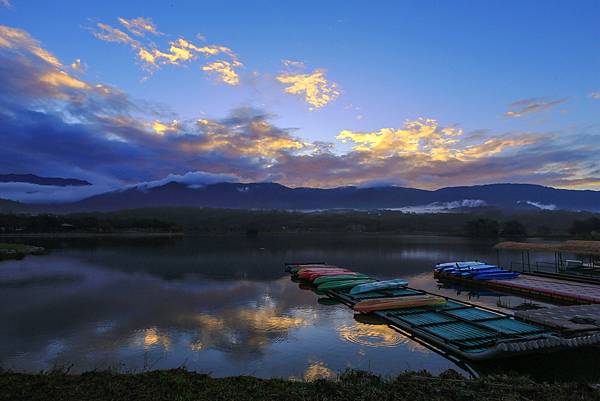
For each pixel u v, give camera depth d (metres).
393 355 15.02
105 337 17.88
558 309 18.27
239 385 8.91
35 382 8.94
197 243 94.69
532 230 123.69
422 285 34.72
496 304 25.95
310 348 16.05
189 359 14.88
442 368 13.62
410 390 8.72
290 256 61.59
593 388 8.73
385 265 49.78
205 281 35.91
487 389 8.93
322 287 29.67
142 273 41.12
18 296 28.22
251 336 17.92
